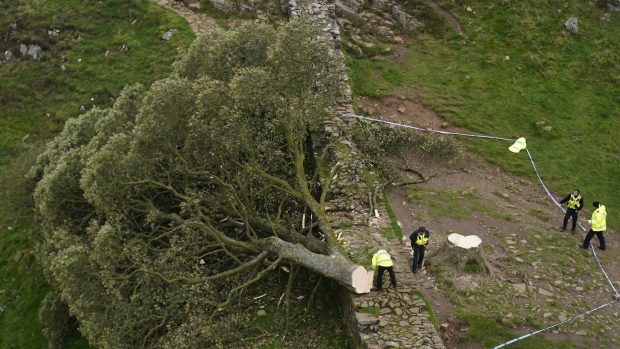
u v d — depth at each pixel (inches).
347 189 898.7
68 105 1246.9
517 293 784.9
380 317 703.1
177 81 787.4
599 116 1133.7
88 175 772.0
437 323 727.1
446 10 1310.3
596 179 1034.1
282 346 748.6
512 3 1294.3
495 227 904.3
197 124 762.8
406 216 911.0
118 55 1273.4
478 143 1077.8
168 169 816.9
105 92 1231.5
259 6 1286.9
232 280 811.4
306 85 832.3
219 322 757.9
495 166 1043.3
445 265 812.0
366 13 1302.9
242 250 813.9
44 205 855.7
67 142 961.5
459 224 901.8
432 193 967.0
